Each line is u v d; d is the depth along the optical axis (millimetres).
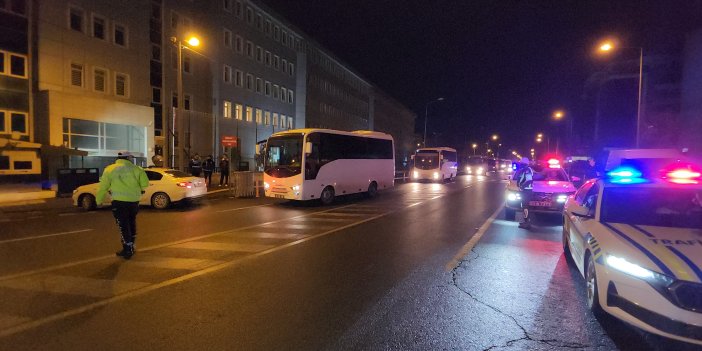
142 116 31641
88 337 4453
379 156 21922
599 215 5891
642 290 4336
